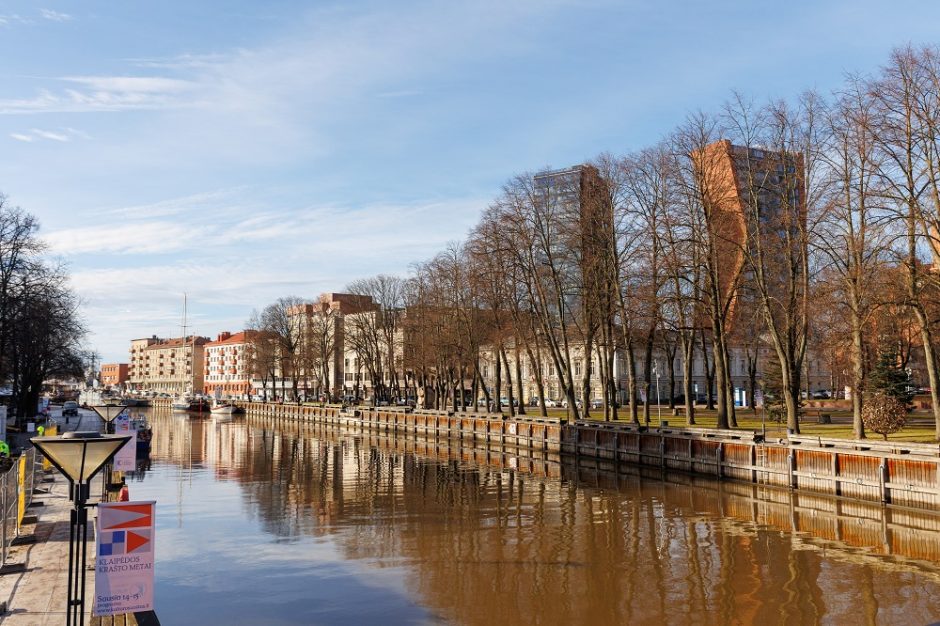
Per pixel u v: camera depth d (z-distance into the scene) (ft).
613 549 90.84
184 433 327.67
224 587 76.64
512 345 272.92
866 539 93.91
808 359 249.14
